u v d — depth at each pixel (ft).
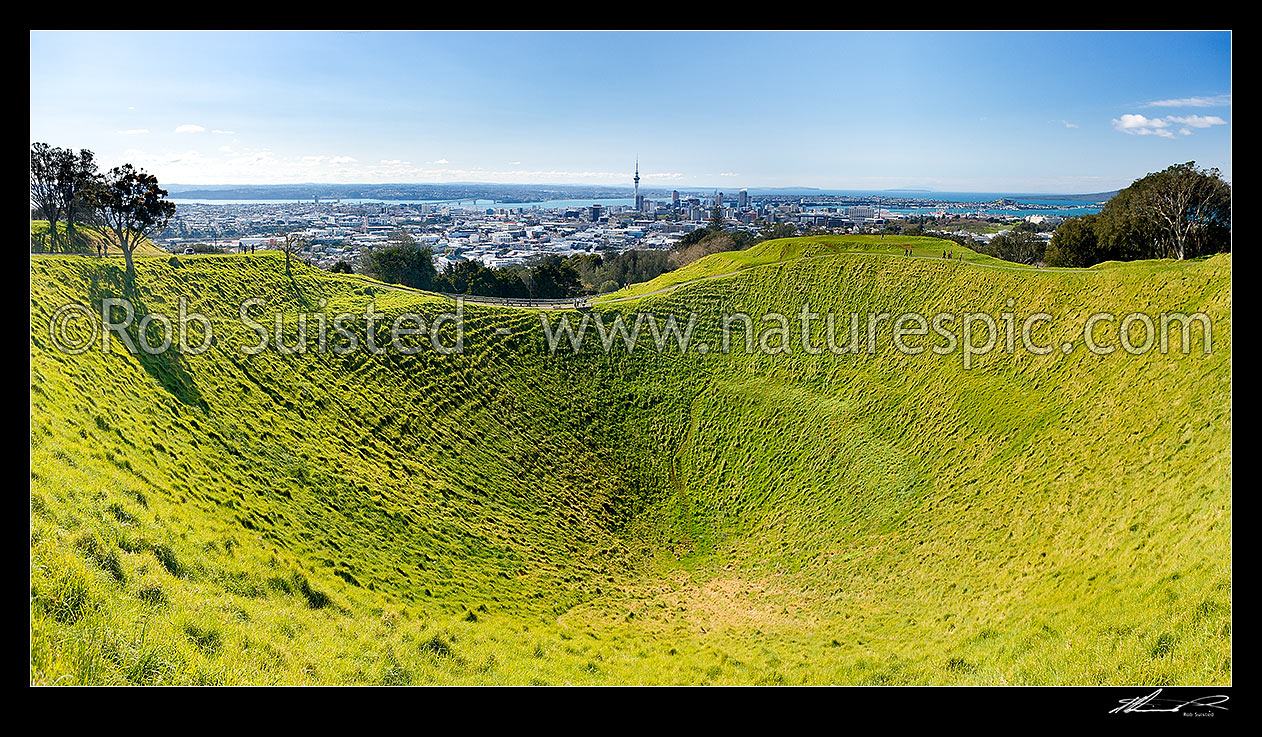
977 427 133.80
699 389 188.24
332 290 185.88
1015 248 278.05
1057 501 95.40
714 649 75.66
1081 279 156.15
